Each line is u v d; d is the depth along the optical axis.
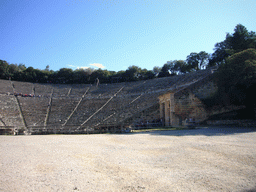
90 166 8.88
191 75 62.03
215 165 8.22
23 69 106.38
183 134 20.75
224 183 6.22
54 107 54.84
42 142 19.69
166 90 52.28
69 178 7.19
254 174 6.89
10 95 60.91
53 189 6.15
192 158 9.59
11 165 9.26
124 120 39.38
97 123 41.72
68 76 99.19
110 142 17.62
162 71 93.19
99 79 98.62
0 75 90.12
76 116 48.50
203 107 33.72
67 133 37.81
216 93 33.84
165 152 11.41
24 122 44.16
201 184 6.22
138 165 8.77
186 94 34.91
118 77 98.00
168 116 37.31
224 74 31.33
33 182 6.81
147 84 71.00
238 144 12.63
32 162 9.84
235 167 7.80
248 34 56.91
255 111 28.33
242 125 26.44
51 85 84.31
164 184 6.35
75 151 12.92
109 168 8.43
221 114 31.84
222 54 66.31
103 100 58.56
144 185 6.33
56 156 11.33
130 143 16.09
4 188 6.23
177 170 7.78
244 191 5.56
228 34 66.00
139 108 44.22
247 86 27.95
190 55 87.06
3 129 36.50
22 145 17.23
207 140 15.27
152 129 32.50
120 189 6.06
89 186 6.37
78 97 66.69
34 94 69.31
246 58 30.02
